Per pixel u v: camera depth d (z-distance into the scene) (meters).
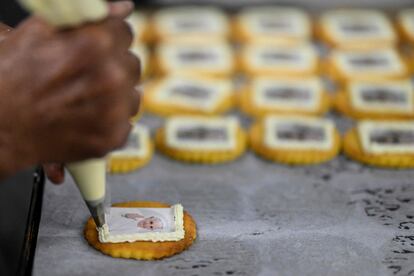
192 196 0.69
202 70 0.85
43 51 0.51
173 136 0.75
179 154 0.73
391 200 0.68
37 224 0.64
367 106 0.79
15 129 0.52
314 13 0.95
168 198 0.68
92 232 0.63
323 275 0.61
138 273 0.61
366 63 0.86
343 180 0.71
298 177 0.71
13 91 0.51
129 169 0.71
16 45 0.52
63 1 0.48
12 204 0.85
